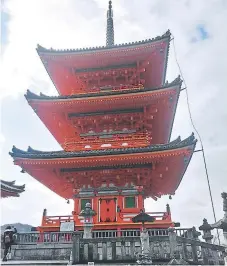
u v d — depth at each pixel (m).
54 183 29.02
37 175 26.50
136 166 23.89
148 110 25.66
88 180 24.72
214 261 16.03
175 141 23.00
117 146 24.86
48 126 28.70
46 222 23.08
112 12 36.56
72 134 29.47
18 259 18.36
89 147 25.09
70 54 27.03
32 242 19.23
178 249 15.45
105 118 26.06
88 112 26.25
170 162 23.61
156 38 25.94
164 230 19.09
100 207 23.69
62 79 30.50
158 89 23.73
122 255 15.79
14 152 23.20
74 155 22.78
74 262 15.75
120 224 22.06
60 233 19.92
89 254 16.02
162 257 15.30
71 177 24.70
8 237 18.22
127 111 25.92
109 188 24.30
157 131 29.83
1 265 15.82
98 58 27.41
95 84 29.25
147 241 15.35
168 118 27.39
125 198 23.83
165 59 27.56
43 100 24.81
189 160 23.56
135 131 26.31
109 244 16.11
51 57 27.38
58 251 18.30
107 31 35.03
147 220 16.95
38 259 18.23
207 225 19.20
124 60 27.80
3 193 24.47
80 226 22.17
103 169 24.17
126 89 26.20
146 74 29.30
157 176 25.97
